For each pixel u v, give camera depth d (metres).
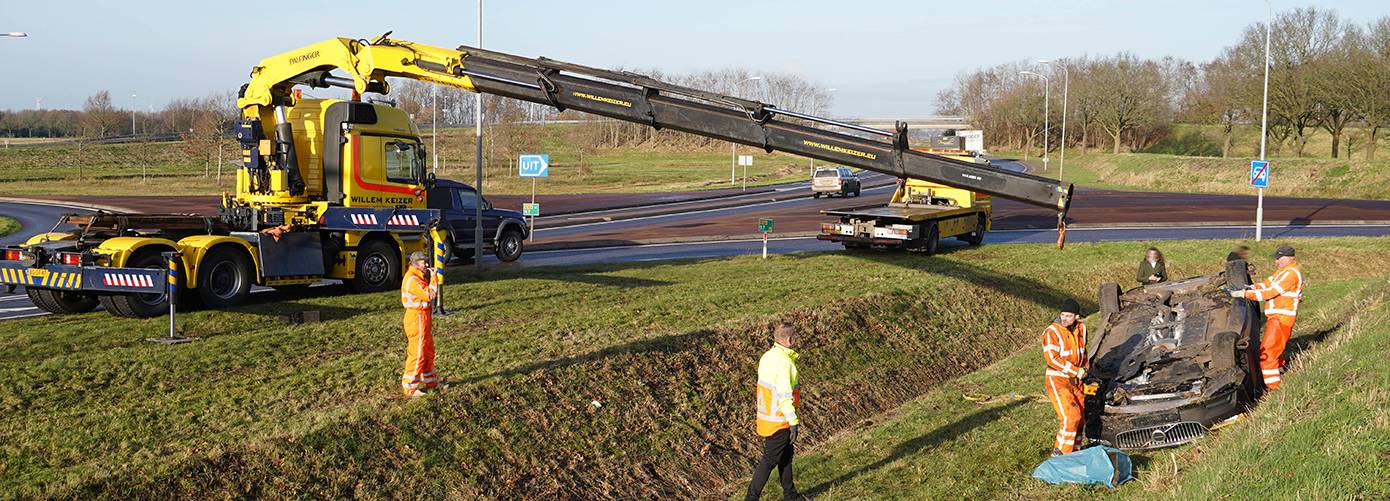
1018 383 14.54
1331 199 49.91
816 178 54.84
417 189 19.20
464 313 16.16
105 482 8.23
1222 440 8.72
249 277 16.47
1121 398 9.94
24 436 9.38
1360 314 14.13
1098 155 91.50
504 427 10.84
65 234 15.70
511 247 26.86
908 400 15.62
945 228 27.36
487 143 84.44
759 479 9.02
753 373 14.38
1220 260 26.06
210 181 72.31
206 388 11.10
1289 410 8.70
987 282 22.34
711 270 23.03
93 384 11.11
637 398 12.47
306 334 14.00
